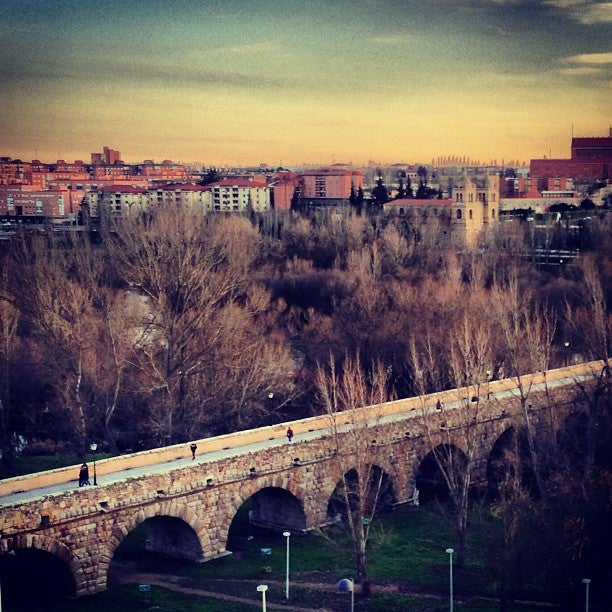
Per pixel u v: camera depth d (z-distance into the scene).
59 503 74.12
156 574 82.94
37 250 165.25
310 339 146.50
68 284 139.25
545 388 105.31
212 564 84.75
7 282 146.88
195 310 127.62
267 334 149.12
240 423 117.81
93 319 135.88
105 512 76.94
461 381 103.62
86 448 118.81
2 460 118.31
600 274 174.12
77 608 74.12
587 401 104.81
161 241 161.25
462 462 100.44
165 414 115.50
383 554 88.00
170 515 81.62
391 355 139.62
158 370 118.19
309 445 91.75
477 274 173.75
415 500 101.00
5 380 124.06
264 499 95.25
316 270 192.38
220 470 84.62
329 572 83.81
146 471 81.44
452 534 92.94
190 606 75.44
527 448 108.38
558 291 170.25
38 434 132.00
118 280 172.62
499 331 134.38
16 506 71.69
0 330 139.62
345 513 98.69
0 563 81.69
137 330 148.12
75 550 75.62
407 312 148.75
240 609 75.25
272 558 86.62
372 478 98.81
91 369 123.44
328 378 129.38
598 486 79.50
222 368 122.56
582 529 75.31
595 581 74.94
